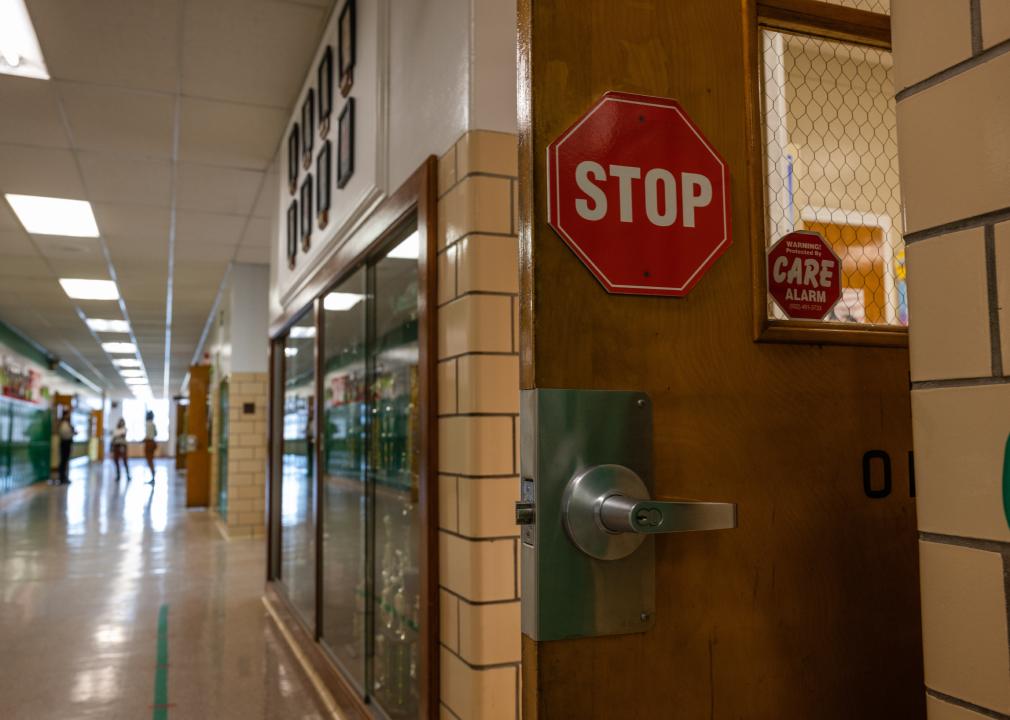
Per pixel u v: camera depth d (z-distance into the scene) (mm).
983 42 735
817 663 1009
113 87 4270
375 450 2963
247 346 8266
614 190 957
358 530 3148
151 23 3633
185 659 3857
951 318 761
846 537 1042
